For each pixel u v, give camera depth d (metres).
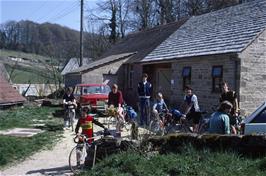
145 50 35.44
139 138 11.82
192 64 24.70
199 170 9.00
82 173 10.78
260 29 21.14
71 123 21.19
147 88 20.92
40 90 49.25
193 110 16.58
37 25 84.19
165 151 10.75
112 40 59.53
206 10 51.41
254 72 20.81
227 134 10.45
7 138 16.97
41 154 14.88
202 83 23.59
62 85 55.25
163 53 29.28
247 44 20.69
